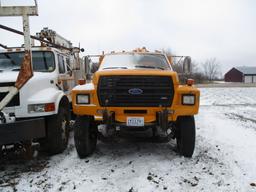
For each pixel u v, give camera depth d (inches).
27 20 186.9
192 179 166.9
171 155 209.9
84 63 266.7
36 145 203.9
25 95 193.5
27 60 187.9
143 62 246.8
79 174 177.5
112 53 263.0
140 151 222.8
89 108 192.9
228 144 237.9
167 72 192.1
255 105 560.1
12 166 195.5
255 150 220.2
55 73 246.5
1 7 186.1
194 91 190.2
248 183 160.9
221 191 151.5
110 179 168.7
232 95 893.2
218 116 399.5
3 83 189.2
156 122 190.2
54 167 191.0
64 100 236.5
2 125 168.1
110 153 219.1
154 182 163.0
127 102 189.9
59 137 214.8
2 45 267.1
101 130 244.5
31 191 156.3
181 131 200.5
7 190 157.8
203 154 210.8
